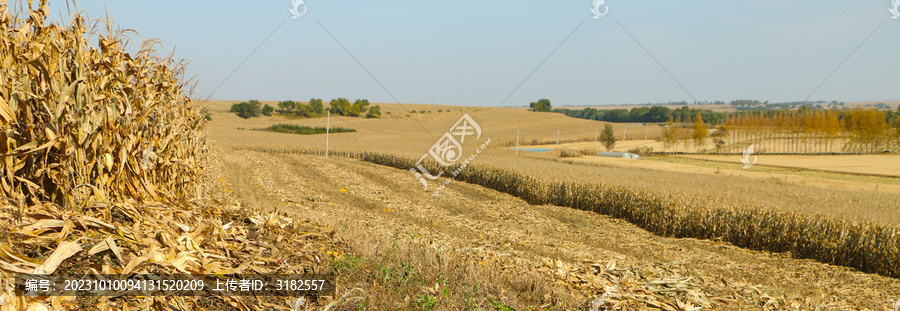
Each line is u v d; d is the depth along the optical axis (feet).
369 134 296.30
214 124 331.77
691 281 23.89
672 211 51.60
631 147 243.19
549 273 21.06
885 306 27.04
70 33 12.72
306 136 271.08
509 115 407.23
